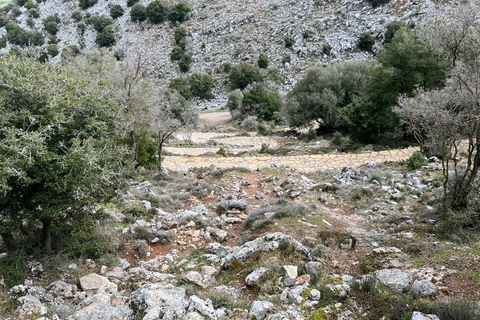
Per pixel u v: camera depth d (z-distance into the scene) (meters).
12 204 7.01
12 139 6.03
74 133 7.23
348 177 15.98
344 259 7.69
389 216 10.89
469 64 10.24
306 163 20.94
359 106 24.25
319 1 72.50
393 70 21.05
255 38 71.06
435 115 9.55
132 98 17.48
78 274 7.73
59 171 6.66
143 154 17.67
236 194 14.89
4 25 93.62
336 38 61.53
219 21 80.25
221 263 8.10
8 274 6.84
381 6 61.78
